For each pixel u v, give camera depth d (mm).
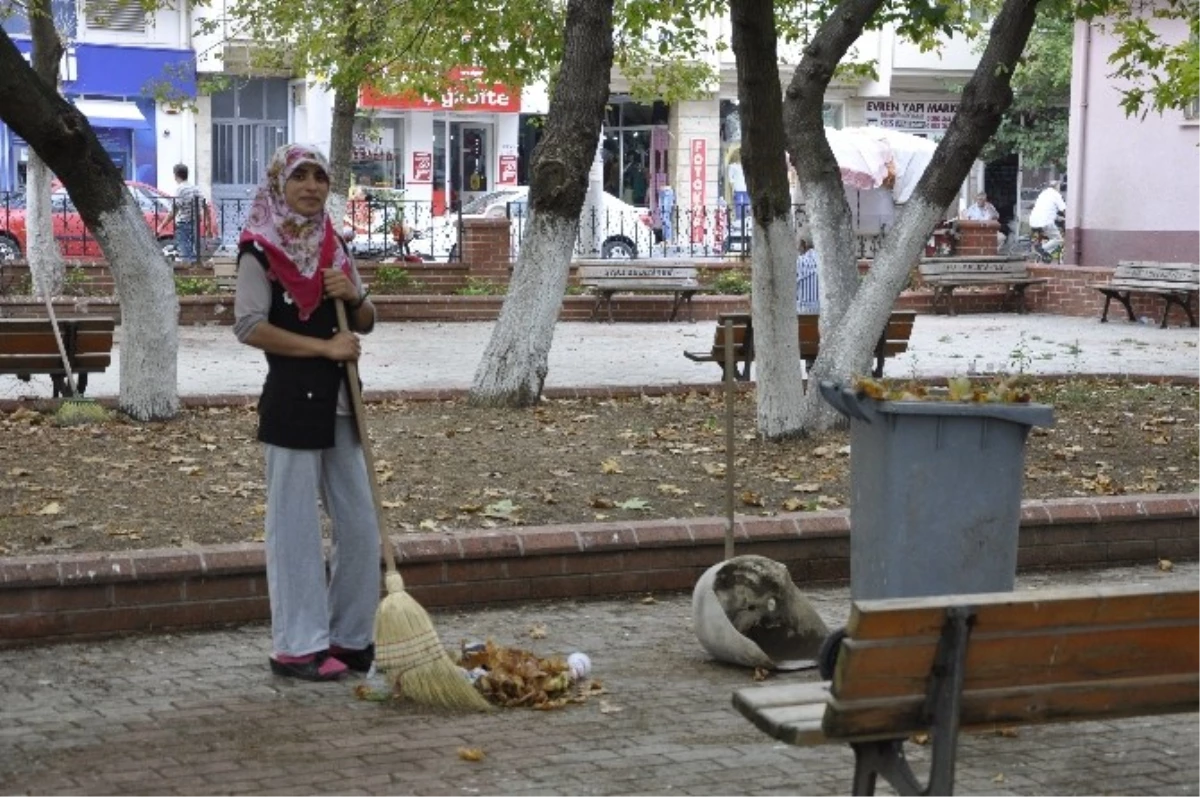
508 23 20094
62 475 11383
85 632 8594
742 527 9977
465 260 30125
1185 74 16078
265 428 7797
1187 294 26594
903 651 5074
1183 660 5480
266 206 7770
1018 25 13375
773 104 12938
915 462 7352
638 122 48781
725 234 38156
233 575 8891
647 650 8609
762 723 5324
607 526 9805
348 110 27188
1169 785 6609
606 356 21531
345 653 8062
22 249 33094
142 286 13805
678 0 19781
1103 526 10773
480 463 12094
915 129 50531
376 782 6488
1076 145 31125
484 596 9453
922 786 5902
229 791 6363
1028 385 17359
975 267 29469
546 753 6875
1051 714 5371
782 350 13359
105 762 6707
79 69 41625
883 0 14727
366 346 22531
